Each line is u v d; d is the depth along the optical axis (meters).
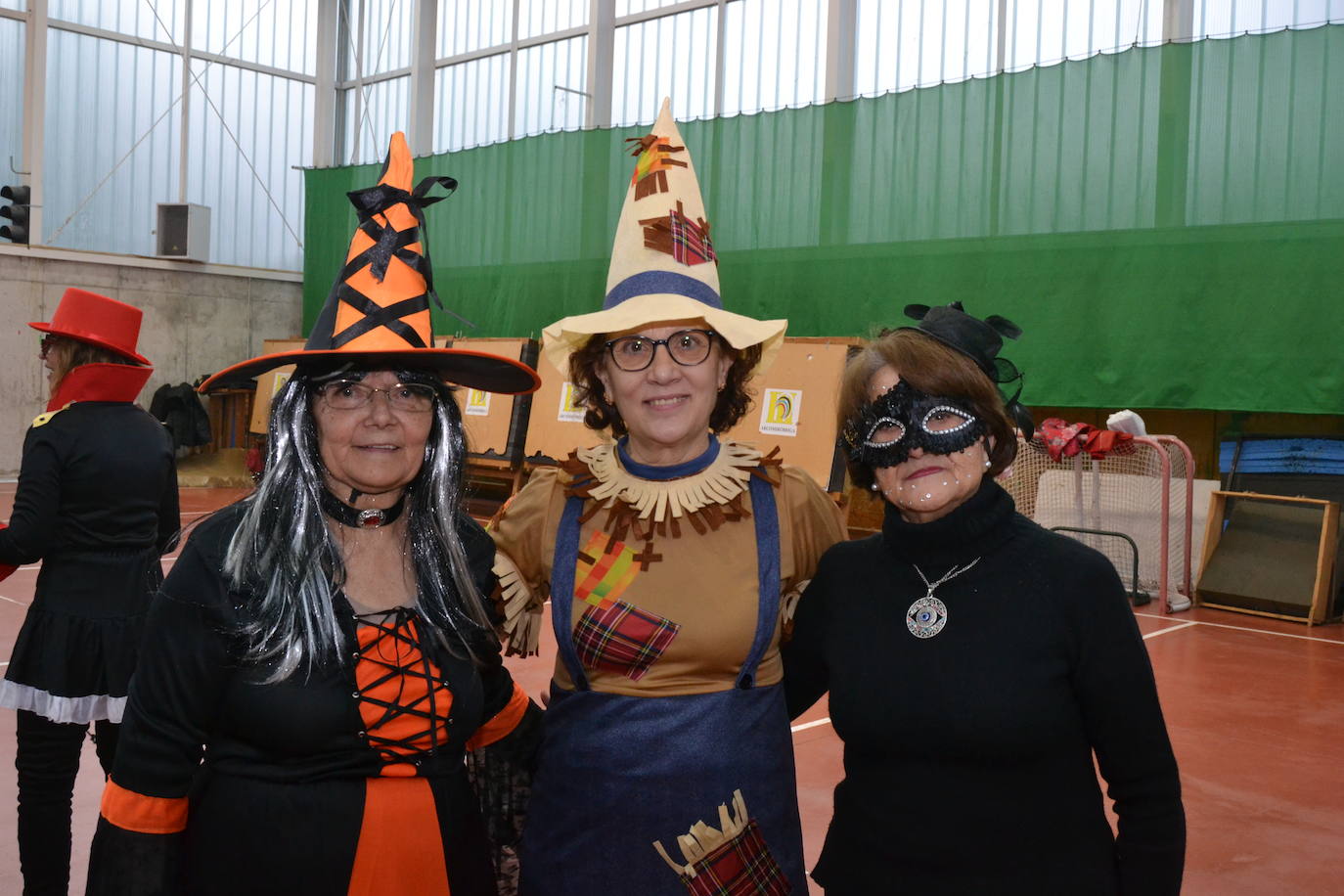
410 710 1.46
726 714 1.62
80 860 2.87
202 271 14.81
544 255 11.83
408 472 1.49
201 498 11.91
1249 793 3.61
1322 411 7.45
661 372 1.68
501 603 1.69
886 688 1.52
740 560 1.67
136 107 14.59
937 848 1.48
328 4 16.08
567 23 13.72
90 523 2.54
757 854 1.60
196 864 1.42
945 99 9.12
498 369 1.64
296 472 1.46
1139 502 7.70
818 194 9.84
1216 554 7.22
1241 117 7.77
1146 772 1.46
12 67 13.66
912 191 9.30
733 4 12.34
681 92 12.75
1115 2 9.70
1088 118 8.41
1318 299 7.47
